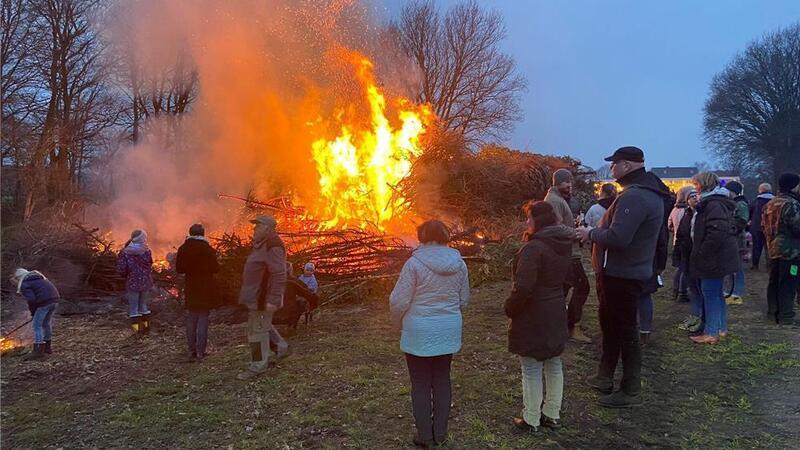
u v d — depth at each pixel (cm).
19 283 681
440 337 383
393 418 445
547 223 409
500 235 1145
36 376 614
